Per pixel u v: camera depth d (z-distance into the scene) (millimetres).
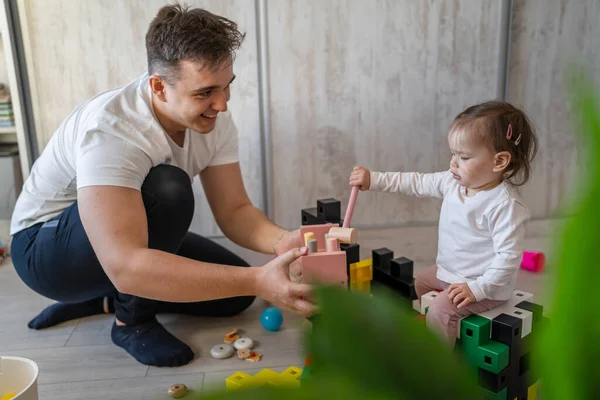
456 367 173
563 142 1920
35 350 1380
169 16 1071
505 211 1157
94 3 1722
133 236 1061
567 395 177
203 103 1086
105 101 1186
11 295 1683
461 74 1852
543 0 1820
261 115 1827
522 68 1870
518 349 1033
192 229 1906
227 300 1521
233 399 152
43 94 1787
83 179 1084
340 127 1854
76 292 1314
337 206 1406
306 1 1744
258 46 1768
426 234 1952
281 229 1370
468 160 1180
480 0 1796
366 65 1812
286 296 962
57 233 1245
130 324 1374
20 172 1924
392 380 165
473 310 1086
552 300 166
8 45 1720
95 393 1206
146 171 1161
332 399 159
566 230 157
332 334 162
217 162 1412
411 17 1787
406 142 1887
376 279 1354
